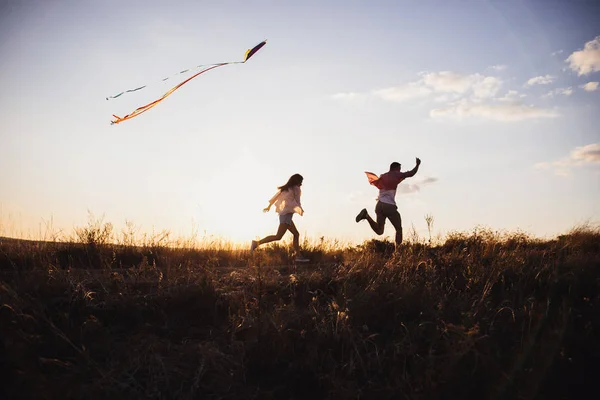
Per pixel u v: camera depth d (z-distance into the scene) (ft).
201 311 21.66
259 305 22.09
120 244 35.40
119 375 16.33
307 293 23.94
